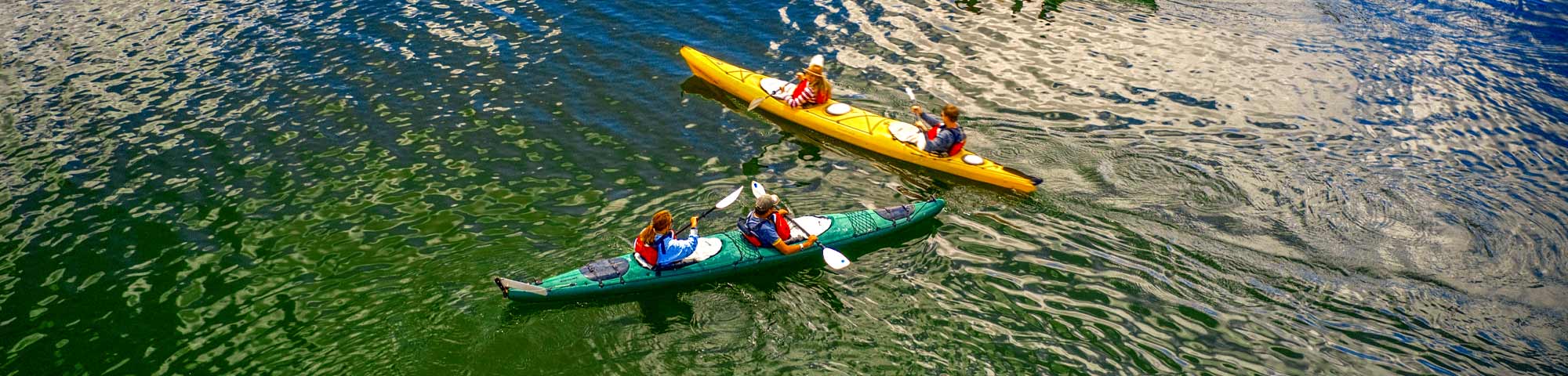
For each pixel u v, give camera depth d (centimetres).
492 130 1172
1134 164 1084
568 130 1177
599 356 744
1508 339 769
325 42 1454
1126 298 827
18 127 1165
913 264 884
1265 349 757
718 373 725
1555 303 819
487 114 1216
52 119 1190
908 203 1005
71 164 1076
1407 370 731
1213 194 1012
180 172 1058
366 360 732
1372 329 782
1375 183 1043
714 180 1057
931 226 955
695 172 1077
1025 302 820
